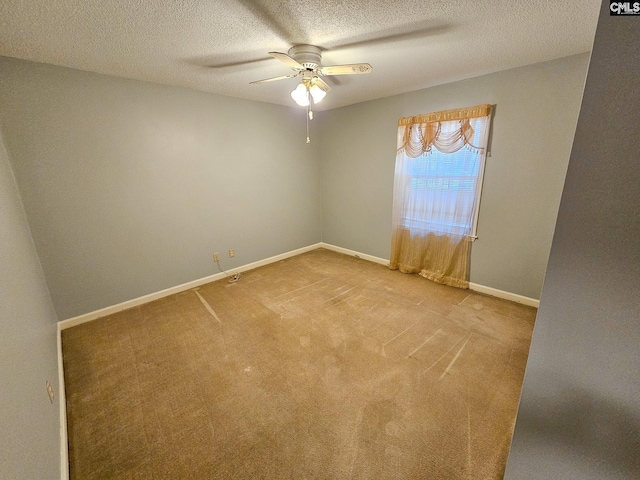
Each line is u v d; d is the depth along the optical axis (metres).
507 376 1.81
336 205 4.41
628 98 0.56
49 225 2.30
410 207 3.41
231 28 1.65
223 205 3.42
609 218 0.63
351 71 1.91
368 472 1.26
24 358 1.15
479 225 2.91
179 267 3.16
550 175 2.40
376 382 1.78
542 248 2.55
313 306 2.79
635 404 0.68
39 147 2.19
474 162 2.78
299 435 1.44
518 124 2.48
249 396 1.70
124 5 1.37
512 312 2.60
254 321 2.53
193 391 1.74
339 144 4.09
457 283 3.15
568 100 2.21
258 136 3.61
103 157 2.49
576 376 0.75
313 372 1.88
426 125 3.01
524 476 0.93
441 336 2.25
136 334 2.35
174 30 1.65
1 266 1.15
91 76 2.34
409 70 2.44
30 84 2.10
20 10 1.39
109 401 1.67
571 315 0.72
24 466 0.86
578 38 1.85
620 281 0.64
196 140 3.06
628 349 0.66
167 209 2.96
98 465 1.31
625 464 0.72
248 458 1.33
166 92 2.77
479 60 2.22
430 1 1.41
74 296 2.51
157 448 1.39
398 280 3.40
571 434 0.79
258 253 3.92
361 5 1.43
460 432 1.44
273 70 2.37
